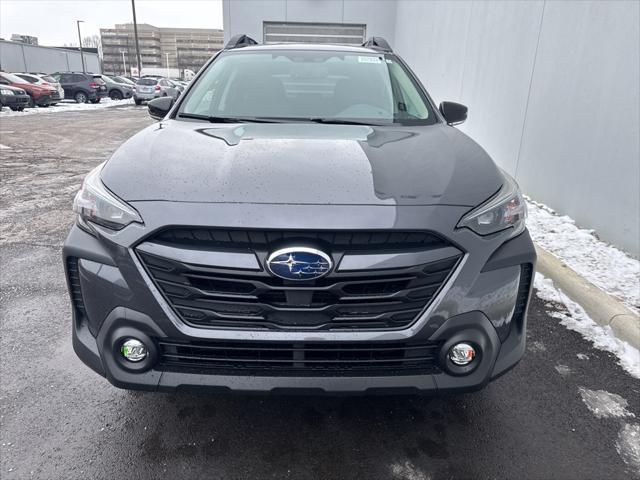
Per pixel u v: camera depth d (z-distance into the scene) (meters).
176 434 2.11
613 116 4.01
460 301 1.75
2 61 33.47
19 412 2.24
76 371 2.56
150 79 27.56
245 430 2.13
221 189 1.76
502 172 2.30
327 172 1.87
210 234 1.70
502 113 5.96
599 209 4.20
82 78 28.06
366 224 1.66
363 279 1.69
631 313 2.93
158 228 1.70
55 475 1.89
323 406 2.29
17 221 5.18
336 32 12.21
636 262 3.72
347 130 2.51
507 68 5.84
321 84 3.07
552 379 2.53
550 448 2.06
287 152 2.05
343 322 1.73
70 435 2.10
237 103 2.90
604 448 2.07
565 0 4.64
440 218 1.73
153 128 2.52
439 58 8.63
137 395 2.37
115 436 2.10
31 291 3.51
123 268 1.75
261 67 3.23
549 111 4.92
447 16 8.17
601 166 4.16
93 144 11.09
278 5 11.81
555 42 4.81
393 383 1.78
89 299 1.84
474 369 1.82
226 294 1.71
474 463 1.97
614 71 3.99
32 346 2.80
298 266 1.65
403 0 11.38
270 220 1.66
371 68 3.28
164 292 1.74
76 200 1.98
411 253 1.70
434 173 1.94
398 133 2.49
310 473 1.91
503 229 1.87
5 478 1.87
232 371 1.78
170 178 1.84
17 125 14.72
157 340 1.79
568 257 3.82
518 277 1.88
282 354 1.78
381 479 1.89
